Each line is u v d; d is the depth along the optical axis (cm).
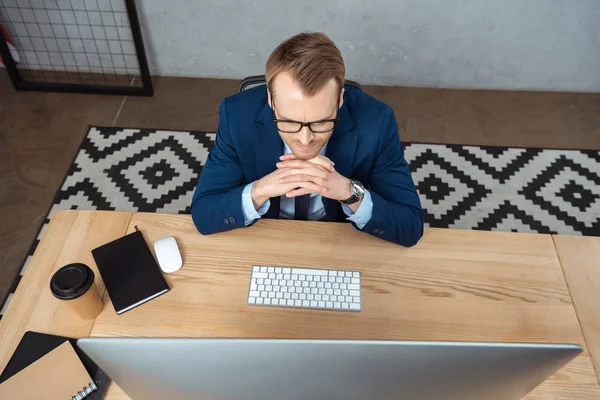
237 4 260
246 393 66
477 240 118
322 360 58
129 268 108
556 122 276
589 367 95
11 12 266
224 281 108
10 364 92
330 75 91
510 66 284
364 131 123
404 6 257
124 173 240
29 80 292
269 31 273
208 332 99
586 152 258
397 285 108
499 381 65
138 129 264
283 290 106
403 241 115
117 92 284
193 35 278
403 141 262
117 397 89
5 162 242
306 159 110
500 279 110
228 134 126
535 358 60
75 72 299
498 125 273
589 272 112
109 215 121
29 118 267
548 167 249
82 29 275
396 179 127
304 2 257
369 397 67
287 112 94
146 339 57
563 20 259
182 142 258
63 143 254
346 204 113
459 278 110
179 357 59
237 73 298
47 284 106
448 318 103
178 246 115
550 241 118
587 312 104
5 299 188
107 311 101
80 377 90
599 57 275
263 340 56
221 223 115
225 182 127
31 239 209
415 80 295
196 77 300
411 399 68
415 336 100
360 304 104
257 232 118
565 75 286
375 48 277
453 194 235
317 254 113
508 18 260
